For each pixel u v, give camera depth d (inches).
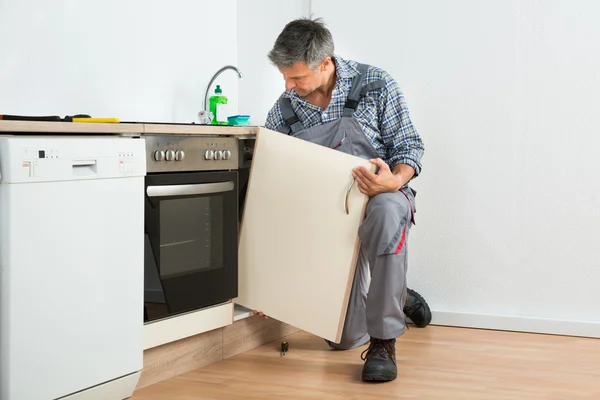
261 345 124.5
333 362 113.7
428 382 103.3
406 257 106.4
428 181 142.1
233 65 152.3
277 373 107.7
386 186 104.7
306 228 111.8
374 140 115.1
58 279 84.9
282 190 114.0
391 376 103.3
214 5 146.9
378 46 144.5
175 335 105.0
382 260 104.2
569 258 134.6
